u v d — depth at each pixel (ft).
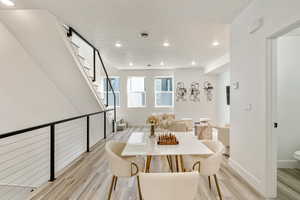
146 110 24.36
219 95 22.81
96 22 9.61
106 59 18.75
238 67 9.16
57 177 8.93
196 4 7.82
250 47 8.00
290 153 9.99
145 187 3.84
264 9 6.92
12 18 8.68
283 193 7.36
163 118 11.81
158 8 8.15
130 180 8.60
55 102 13.78
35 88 12.28
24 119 12.25
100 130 17.47
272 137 6.97
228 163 10.61
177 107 23.82
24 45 10.33
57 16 8.89
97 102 14.71
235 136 9.61
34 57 11.10
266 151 7.00
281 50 9.87
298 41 9.85
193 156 8.09
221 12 8.63
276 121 6.98
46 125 8.07
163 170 9.71
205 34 11.37
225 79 20.95
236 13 8.79
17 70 11.28
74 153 14.51
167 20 9.39
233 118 9.84
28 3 7.70
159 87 24.62
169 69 24.17
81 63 11.43
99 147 14.43
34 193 7.41
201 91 23.70
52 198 7.05
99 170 9.80
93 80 14.35
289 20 5.67
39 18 8.61
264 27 6.95
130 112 24.39
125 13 8.61
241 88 8.89
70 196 7.20
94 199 7.00
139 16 8.93
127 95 24.36
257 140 7.56
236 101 9.46
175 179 3.78
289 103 9.91
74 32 10.76
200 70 23.68
